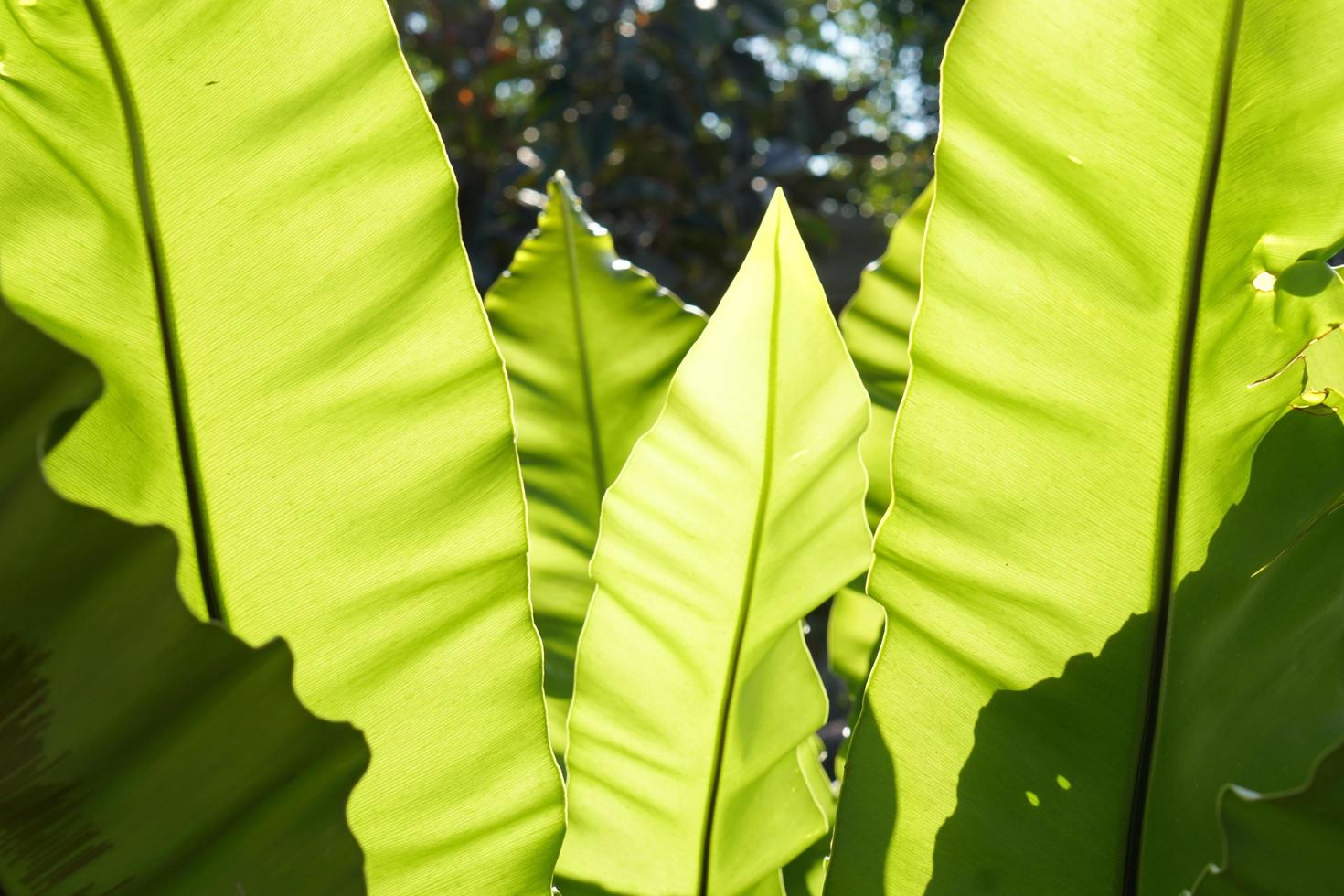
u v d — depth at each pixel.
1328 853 0.57
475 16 4.00
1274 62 0.59
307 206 0.60
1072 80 0.61
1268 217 0.61
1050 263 0.63
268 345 0.61
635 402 0.96
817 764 0.87
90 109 0.58
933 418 0.66
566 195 0.95
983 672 0.68
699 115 4.26
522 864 0.67
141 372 0.60
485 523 0.64
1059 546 0.67
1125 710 0.67
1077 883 0.68
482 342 0.62
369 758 0.59
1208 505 0.66
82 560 0.55
